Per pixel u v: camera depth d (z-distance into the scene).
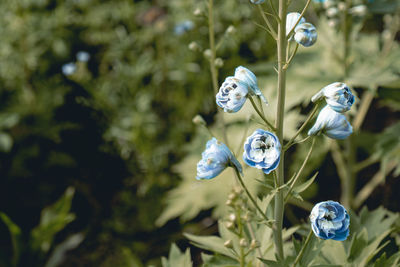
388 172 1.74
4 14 2.11
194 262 1.72
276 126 0.98
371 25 1.91
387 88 1.49
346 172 1.60
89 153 2.13
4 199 1.97
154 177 1.94
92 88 2.05
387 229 1.17
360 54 1.60
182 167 1.64
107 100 2.04
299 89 1.49
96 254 1.84
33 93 2.14
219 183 1.51
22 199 1.99
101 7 2.32
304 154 1.74
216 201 1.48
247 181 1.41
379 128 2.01
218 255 1.10
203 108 2.07
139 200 1.98
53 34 2.21
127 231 1.90
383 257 1.06
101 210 1.99
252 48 2.09
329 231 0.92
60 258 1.65
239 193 0.99
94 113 2.16
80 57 2.04
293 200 1.62
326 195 1.82
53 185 2.04
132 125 1.98
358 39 1.70
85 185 2.05
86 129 2.15
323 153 1.70
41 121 2.05
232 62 2.07
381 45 1.65
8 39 2.08
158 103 2.15
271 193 0.98
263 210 1.02
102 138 2.13
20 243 1.62
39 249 1.64
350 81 1.47
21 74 2.11
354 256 1.11
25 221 1.93
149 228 1.89
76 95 2.21
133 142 2.00
